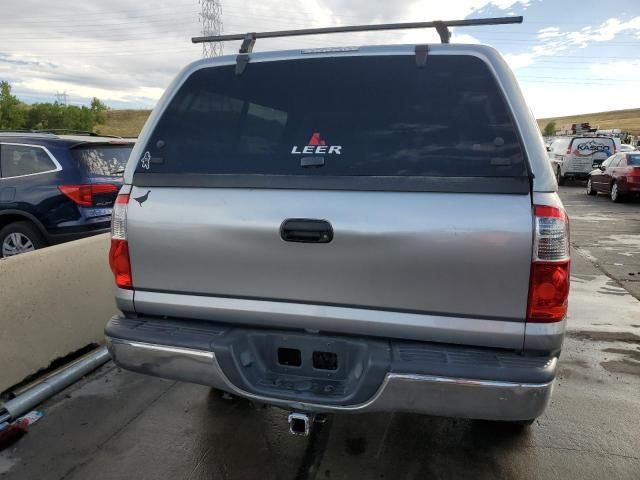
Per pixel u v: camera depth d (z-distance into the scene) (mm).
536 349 2105
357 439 3033
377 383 2150
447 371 2062
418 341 2229
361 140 2338
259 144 2475
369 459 2846
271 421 3221
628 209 13742
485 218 2057
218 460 2830
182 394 3545
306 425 2273
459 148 2207
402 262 2137
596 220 11805
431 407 2113
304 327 2334
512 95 2236
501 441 3012
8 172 6059
